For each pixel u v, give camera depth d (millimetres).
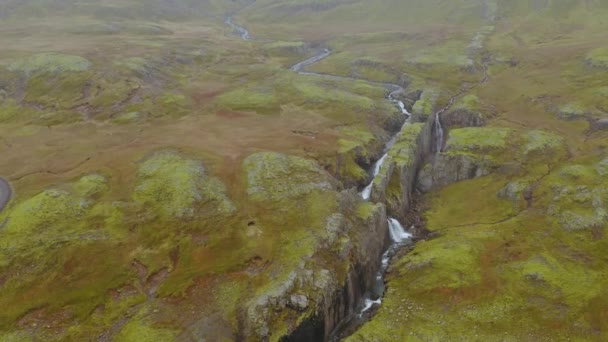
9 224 59625
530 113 103812
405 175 78500
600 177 69250
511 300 51312
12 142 89875
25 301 49188
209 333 46281
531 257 57531
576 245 58312
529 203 69312
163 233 59281
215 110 109812
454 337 47438
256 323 46594
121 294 50969
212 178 71500
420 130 90938
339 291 52812
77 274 52719
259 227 60719
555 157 80562
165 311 48781
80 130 95938
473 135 89375
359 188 80562
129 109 107250
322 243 56969
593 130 90125
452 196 78625
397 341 47375
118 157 79625
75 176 72812
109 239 57719
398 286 56344
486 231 64812
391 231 70000
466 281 54469
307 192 68000
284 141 89250
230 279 53000
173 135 91625
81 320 47656
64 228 59312
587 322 47500
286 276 50969
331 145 88250
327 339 51062
